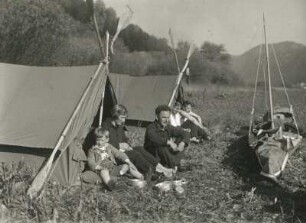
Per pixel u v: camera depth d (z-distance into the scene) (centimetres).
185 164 802
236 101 2223
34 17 1888
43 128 662
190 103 1051
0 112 698
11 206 539
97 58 2791
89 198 559
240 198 620
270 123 917
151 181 680
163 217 539
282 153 709
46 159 648
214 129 1162
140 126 1162
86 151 723
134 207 562
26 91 729
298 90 2914
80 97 694
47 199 555
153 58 4338
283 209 578
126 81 1293
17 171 630
